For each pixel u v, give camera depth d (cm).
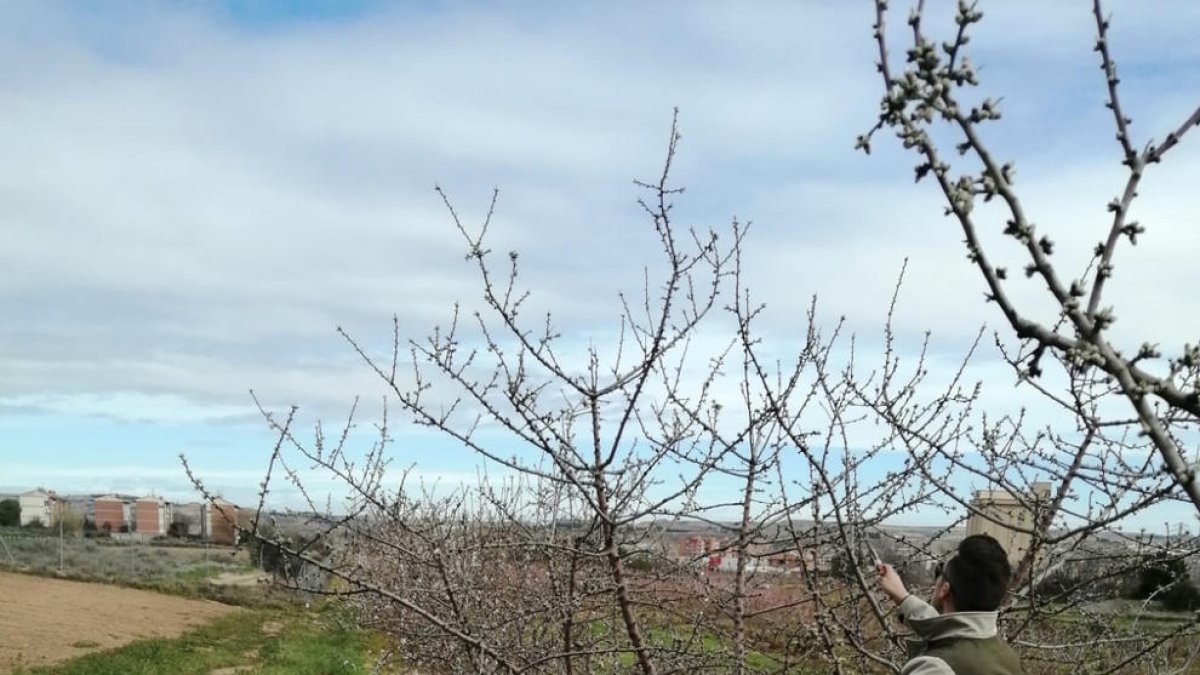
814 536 338
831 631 363
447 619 430
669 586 393
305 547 344
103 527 4462
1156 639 349
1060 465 321
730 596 375
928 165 139
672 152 330
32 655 1845
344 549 428
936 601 277
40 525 4419
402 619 529
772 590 405
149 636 2133
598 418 330
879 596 388
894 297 357
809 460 308
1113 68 145
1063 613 384
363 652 1800
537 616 415
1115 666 354
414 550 421
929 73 135
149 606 2595
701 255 338
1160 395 136
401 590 446
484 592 430
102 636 2091
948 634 258
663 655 383
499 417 322
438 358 332
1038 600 344
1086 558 340
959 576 262
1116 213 142
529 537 404
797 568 399
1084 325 136
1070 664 391
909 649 288
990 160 137
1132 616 393
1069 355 134
